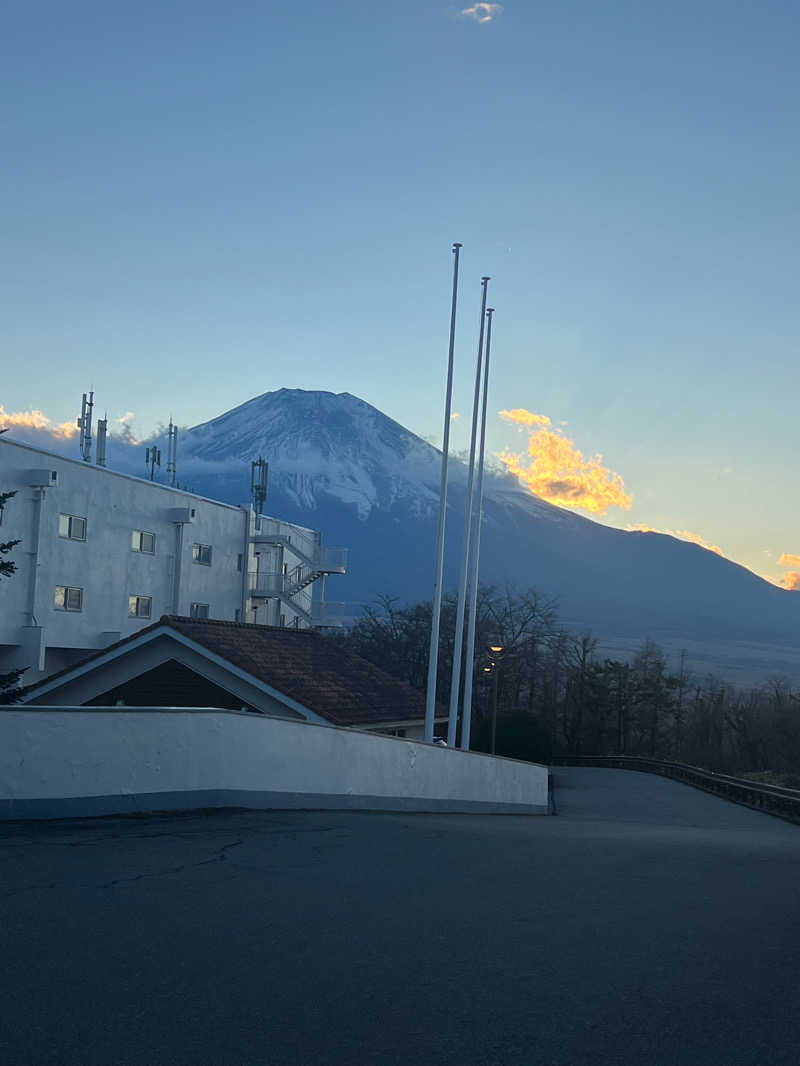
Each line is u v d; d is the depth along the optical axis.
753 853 13.81
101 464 73.81
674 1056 5.02
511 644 87.81
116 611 59.06
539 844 13.39
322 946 6.95
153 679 29.31
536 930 7.70
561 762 81.75
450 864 10.90
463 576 39.88
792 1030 5.45
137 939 6.91
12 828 11.84
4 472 50.91
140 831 12.06
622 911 8.57
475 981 6.22
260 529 74.94
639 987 6.20
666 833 19.80
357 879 9.59
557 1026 5.42
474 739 59.44
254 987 5.93
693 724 102.44
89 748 13.05
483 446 40.28
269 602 75.56
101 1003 5.54
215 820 13.47
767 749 89.50
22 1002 5.50
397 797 19.61
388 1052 4.98
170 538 63.84
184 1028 5.20
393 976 6.28
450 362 35.44
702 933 7.79
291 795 15.96
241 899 8.37
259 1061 4.81
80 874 9.10
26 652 51.66
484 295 39.78
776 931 7.95
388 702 33.53
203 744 14.38
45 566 53.47
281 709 28.52
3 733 12.39
